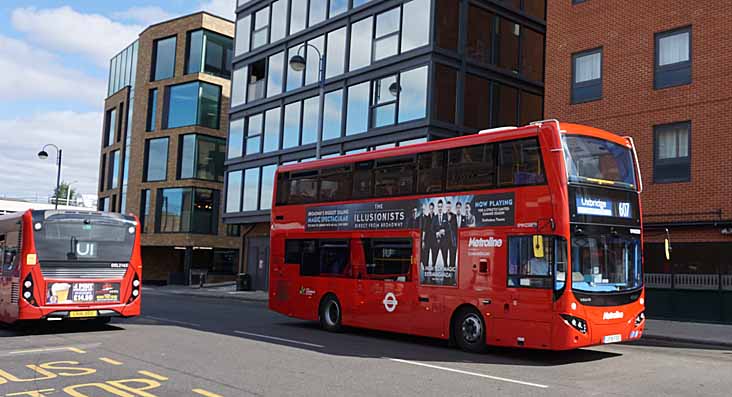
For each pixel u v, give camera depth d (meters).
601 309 11.07
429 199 13.41
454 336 12.71
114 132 51.22
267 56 34.22
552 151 11.17
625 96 20.23
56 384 8.57
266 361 10.62
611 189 11.66
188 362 10.41
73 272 14.10
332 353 11.73
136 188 46.06
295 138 31.64
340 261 15.51
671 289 18.56
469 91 26.34
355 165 15.41
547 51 22.62
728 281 17.44
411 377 9.37
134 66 48.97
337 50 29.67
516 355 12.10
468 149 12.75
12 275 14.15
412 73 25.66
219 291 35.38
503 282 11.70
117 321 17.22
